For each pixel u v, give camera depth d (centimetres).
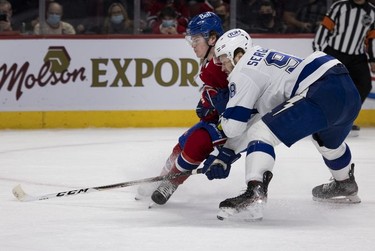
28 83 1659
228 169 807
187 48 1683
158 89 1683
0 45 1647
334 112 772
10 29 1673
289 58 788
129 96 1680
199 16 861
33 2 1683
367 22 1544
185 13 1720
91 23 1705
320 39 1550
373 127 1697
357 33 1541
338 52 1555
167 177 819
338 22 1544
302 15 1738
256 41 1703
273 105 788
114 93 1677
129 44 1673
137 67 1678
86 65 1669
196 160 844
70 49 1664
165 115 1689
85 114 1673
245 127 781
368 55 1580
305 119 764
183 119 1691
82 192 841
